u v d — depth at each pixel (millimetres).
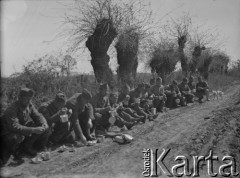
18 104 6824
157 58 18953
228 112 12766
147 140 8867
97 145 8398
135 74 16625
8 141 6703
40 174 6258
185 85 16859
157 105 13469
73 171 6465
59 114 7719
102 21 13758
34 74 10117
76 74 12234
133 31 15164
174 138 9031
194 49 24297
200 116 12383
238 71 30312
